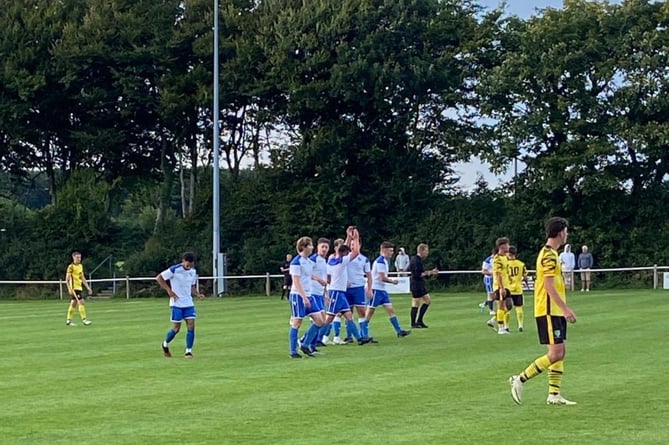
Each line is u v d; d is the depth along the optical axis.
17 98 52.38
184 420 11.10
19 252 52.59
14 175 57.38
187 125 55.12
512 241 48.91
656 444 9.38
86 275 50.97
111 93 53.19
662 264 47.19
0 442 10.01
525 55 48.06
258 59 51.72
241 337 21.95
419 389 13.16
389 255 21.22
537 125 47.97
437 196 52.84
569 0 49.16
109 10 52.44
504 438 9.72
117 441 9.96
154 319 29.22
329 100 50.84
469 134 51.69
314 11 49.88
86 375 15.49
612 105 47.38
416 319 23.66
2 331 25.28
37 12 52.69
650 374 14.33
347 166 52.31
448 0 51.88
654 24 48.00
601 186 46.88
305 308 17.61
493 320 22.97
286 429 10.43
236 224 52.28
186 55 53.44
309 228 50.97
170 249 50.91
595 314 27.02
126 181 57.84
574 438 9.68
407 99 51.22
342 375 14.80
